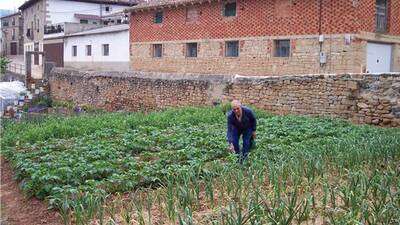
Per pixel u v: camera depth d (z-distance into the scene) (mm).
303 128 15984
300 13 24797
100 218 7066
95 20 52031
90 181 9109
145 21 34250
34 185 9359
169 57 32531
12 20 73812
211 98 24078
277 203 7230
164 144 13555
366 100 18516
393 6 25016
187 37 31125
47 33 49906
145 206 8258
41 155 12211
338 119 18609
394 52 25422
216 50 29312
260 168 9164
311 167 9086
